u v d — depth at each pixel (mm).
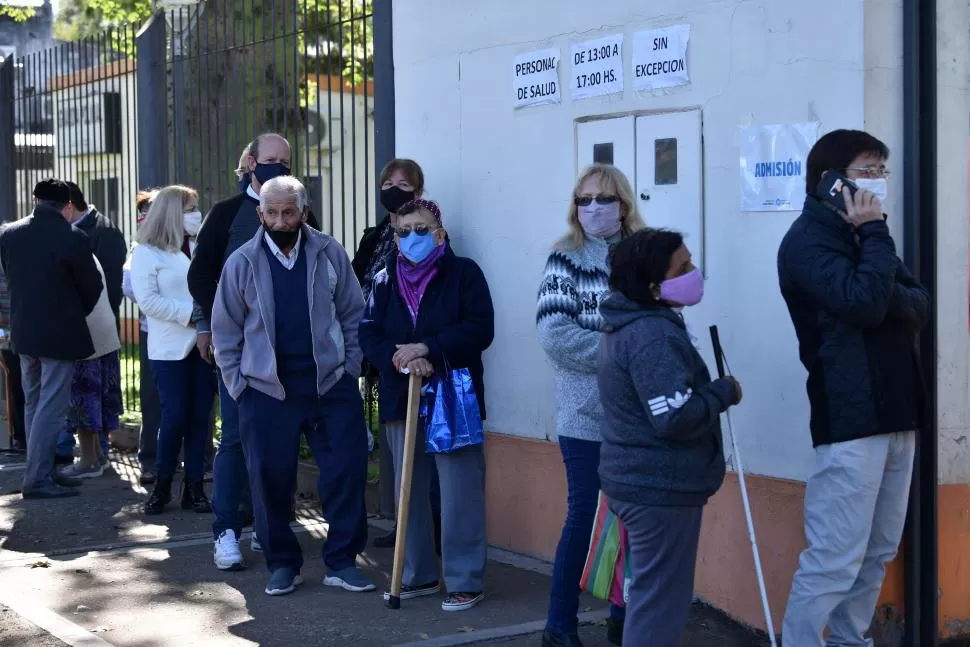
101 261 8930
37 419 8094
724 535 5352
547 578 6035
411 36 6977
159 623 5391
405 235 5492
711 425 4012
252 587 5980
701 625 5297
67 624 5309
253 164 6527
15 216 11664
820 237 4340
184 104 9000
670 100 5480
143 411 8719
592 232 4844
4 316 9336
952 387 5102
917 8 4797
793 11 4949
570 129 6008
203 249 6602
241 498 6703
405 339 5559
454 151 6715
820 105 4871
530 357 6320
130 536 7094
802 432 4980
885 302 4203
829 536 4410
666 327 4023
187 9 8961
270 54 8109
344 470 5875
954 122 5012
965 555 5160
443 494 5570
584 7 5902
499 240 6457
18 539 7027
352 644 5082
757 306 5125
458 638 5133
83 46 10500
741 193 5168
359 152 7699
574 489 4840
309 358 5754
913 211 4809
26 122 11438
